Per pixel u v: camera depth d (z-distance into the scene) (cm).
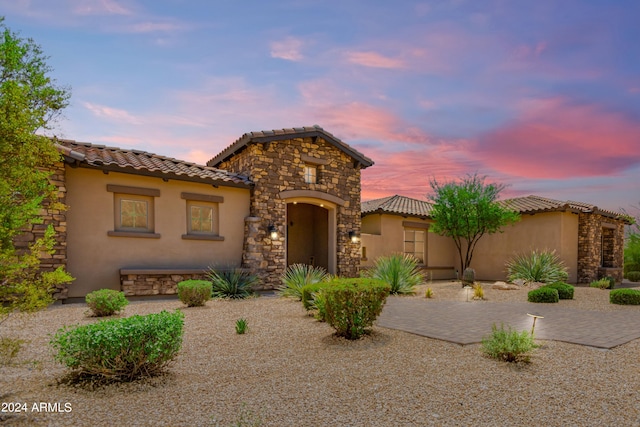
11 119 325
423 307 1010
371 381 429
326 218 1806
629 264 2300
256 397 380
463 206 1628
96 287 1082
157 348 427
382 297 653
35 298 357
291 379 436
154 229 1191
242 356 536
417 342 616
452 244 2086
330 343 608
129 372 430
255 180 1350
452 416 338
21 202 362
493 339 553
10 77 353
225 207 1330
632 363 507
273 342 616
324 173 1516
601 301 1135
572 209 1681
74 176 1063
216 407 355
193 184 1268
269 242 1366
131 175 1152
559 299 1171
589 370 475
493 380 434
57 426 314
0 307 347
